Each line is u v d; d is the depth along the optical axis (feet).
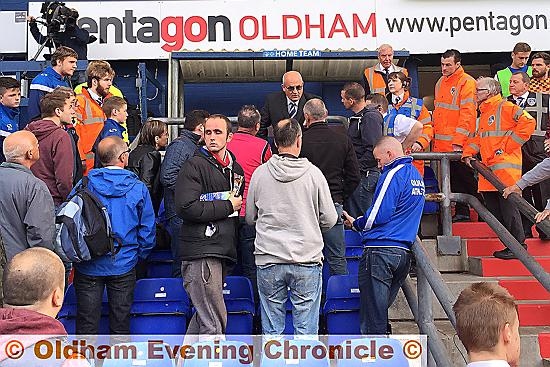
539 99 20.67
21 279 8.39
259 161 16.60
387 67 23.50
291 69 27.99
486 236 20.70
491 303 7.88
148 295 15.44
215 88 29.84
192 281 13.84
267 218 14.03
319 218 14.20
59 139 15.56
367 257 14.53
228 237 13.99
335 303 15.58
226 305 15.34
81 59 25.77
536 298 17.40
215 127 14.29
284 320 14.14
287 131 14.07
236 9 28.19
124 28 28.19
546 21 28.04
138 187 14.92
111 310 14.70
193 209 13.60
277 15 28.17
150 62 29.01
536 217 14.96
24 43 28.32
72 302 15.42
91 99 20.70
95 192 14.60
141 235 15.01
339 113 29.68
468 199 19.56
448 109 21.57
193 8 28.22
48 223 13.53
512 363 7.84
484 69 31.14
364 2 28.14
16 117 20.43
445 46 28.04
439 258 19.44
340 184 16.28
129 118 25.26
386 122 19.34
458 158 19.81
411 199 14.51
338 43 28.12
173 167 16.55
